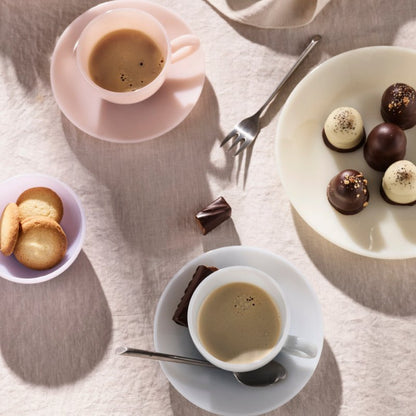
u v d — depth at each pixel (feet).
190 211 3.40
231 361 3.11
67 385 3.29
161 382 3.29
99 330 3.32
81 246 3.28
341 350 3.30
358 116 3.34
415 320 3.31
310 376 3.11
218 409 3.10
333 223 3.33
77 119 3.36
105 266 3.36
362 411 3.26
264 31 3.52
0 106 3.47
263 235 3.38
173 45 3.32
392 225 3.32
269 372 3.11
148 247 3.37
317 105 3.41
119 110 3.38
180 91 3.40
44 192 3.27
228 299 3.15
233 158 3.44
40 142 3.45
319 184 3.38
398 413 3.26
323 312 3.32
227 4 3.51
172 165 3.43
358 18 3.53
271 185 3.42
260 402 3.10
